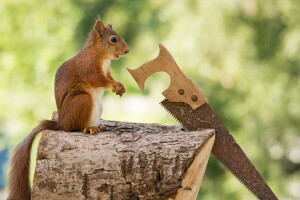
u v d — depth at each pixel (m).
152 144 5.30
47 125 6.04
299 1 14.60
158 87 14.55
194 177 5.64
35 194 5.32
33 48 17.47
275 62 14.64
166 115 14.45
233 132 14.45
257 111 14.44
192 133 5.42
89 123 6.05
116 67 16.19
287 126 14.63
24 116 17.33
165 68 5.90
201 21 14.22
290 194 15.87
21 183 5.76
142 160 5.25
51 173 5.32
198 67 14.06
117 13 16.86
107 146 5.35
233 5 14.26
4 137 19.34
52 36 17.31
